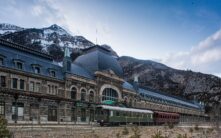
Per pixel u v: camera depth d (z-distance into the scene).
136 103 92.19
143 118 72.12
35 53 61.75
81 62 78.62
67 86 64.62
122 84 83.50
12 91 49.56
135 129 46.38
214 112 76.62
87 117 66.81
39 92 57.44
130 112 66.94
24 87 54.88
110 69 77.75
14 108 50.97
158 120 78.44
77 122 61.72
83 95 69.31
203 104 181.88
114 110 61.25
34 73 57.00
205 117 154.00
